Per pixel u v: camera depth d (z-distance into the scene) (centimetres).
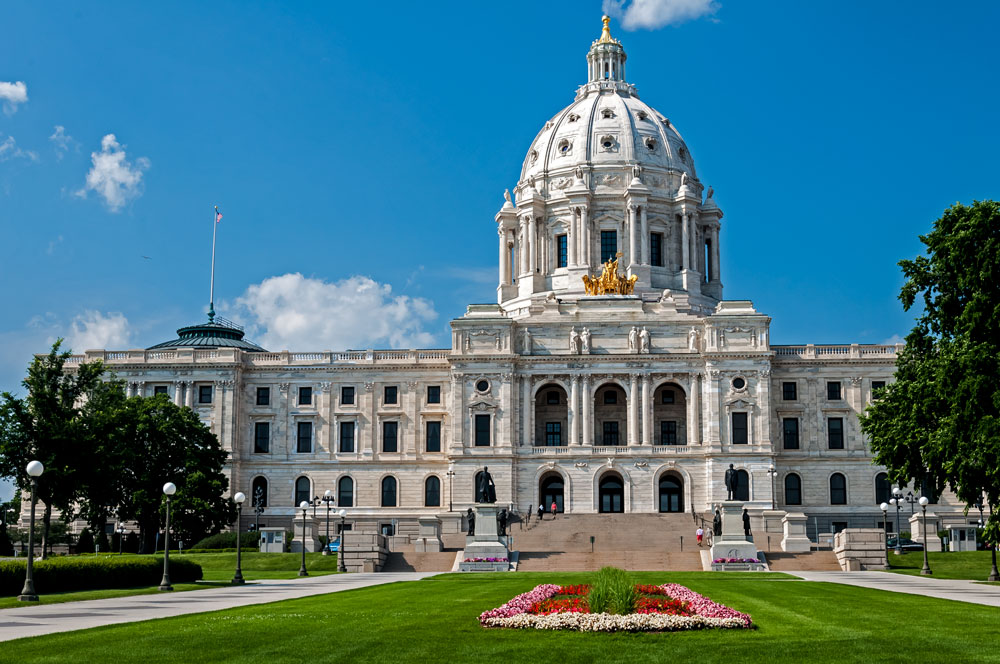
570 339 14525
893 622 4544
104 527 13125
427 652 3709
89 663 3512
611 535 12162
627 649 3744
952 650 3756
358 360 15212
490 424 14362
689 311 15912
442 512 14700
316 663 3525
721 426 14075
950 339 8156
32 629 4375
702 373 14325
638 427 14312
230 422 14900
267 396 15238
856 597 5878
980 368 7275
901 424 8394
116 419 11419
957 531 11781
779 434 14662
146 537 12762
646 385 14350
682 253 16925
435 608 5150
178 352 15112
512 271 17675
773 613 4881
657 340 14462
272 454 15075
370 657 3622
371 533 10231
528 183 17712
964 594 6300
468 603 5428
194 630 4234
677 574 8638
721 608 4434
